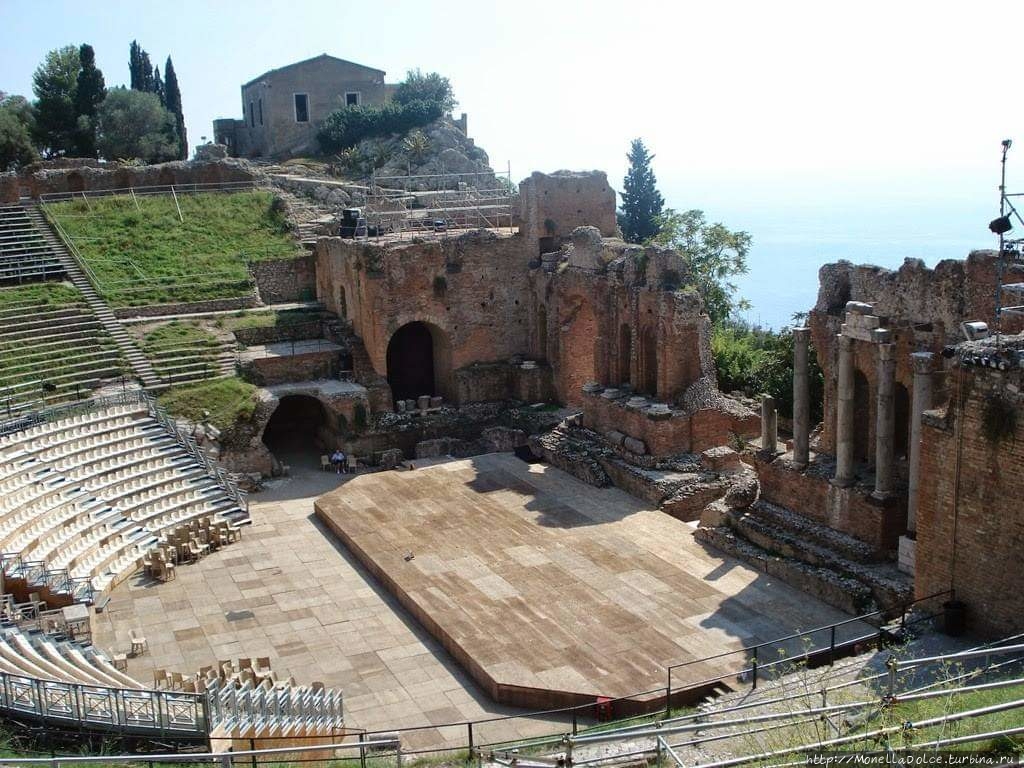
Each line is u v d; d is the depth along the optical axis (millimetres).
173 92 102312
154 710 22156
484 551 37844
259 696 24234
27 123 91312
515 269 57156
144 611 34969
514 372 56875
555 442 48969
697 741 19828
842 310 36406
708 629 31031
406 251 54062
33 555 34844
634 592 33812
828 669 25234
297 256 64375
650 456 44156
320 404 56375
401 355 58844
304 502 46062
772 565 34750
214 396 50062
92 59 90312
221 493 44250
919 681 23484
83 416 45000
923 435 27000
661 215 76938
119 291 57906
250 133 102625
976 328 26812
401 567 36531
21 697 22375
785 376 54312
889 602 30812
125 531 39469
